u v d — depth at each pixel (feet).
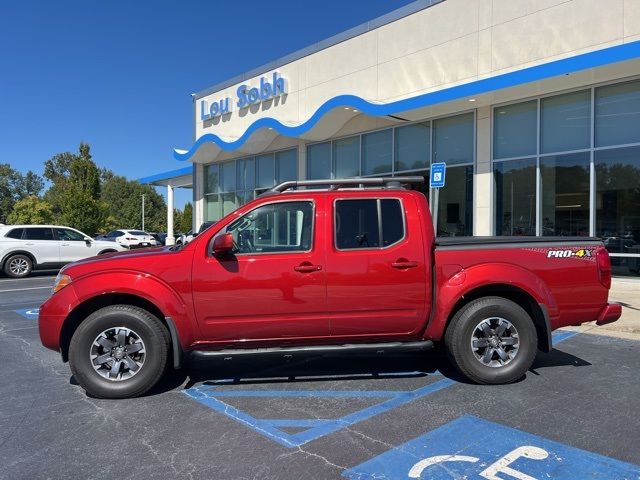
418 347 16.44
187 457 11.84
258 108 64.44
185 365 19.53
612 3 33.81
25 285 46.62
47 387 17.10
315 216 16.21
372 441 12.52
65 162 340.59
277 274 15.83
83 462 11.66
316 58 56.08
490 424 13.41
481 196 42.06
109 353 15.75
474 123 42.47
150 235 127.85
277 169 63.93
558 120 37.68
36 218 166.09
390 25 48.21
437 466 11.19
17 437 13.03
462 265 16.39
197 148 66.59
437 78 44.32
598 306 16.81
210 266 15.71
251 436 12.95
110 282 15.56
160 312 16.35
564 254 16.70
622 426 13.15
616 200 34.96
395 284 16.15
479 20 41.11
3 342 23.72
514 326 16.44
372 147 51.49
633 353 20.54
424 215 16.51
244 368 19.12
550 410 14.33
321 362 19.83
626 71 32.60
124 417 14.33
